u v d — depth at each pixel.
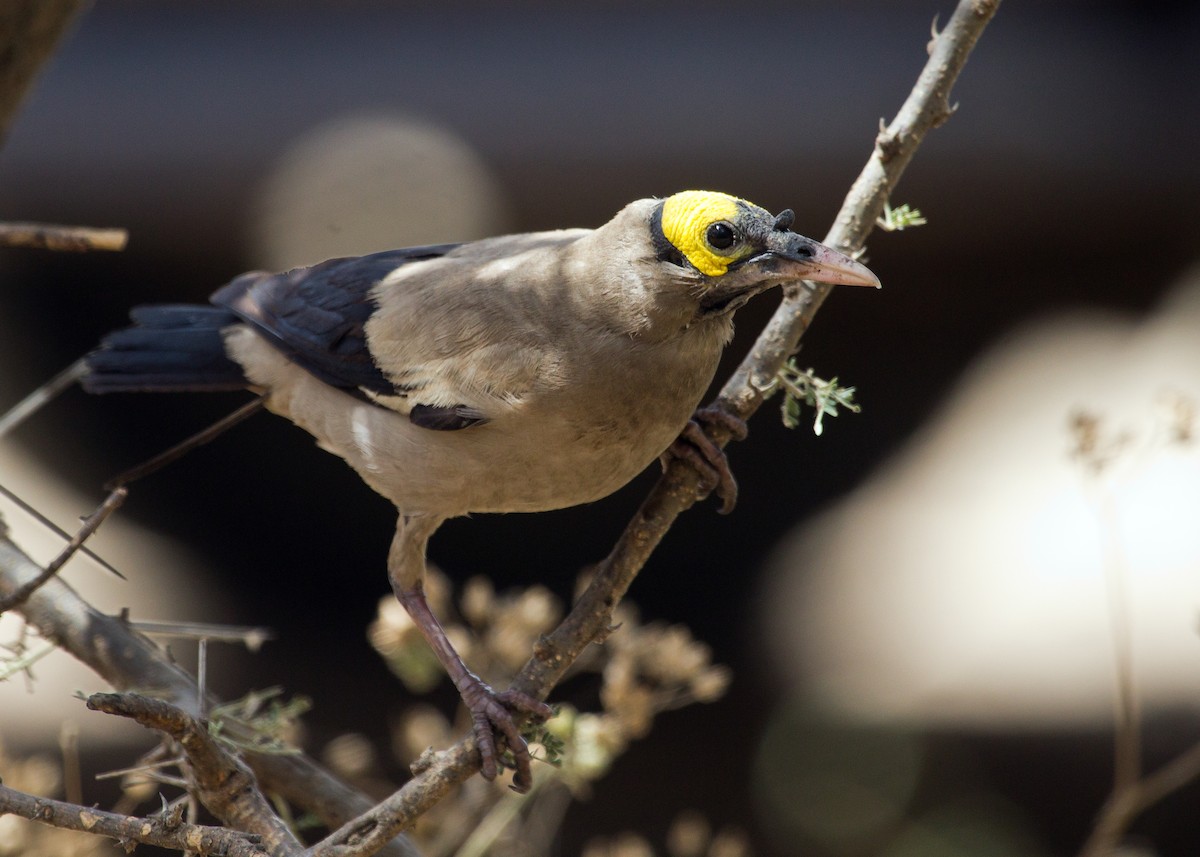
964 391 15.68
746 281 5.95
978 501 14.27
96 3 15.21
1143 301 15.88
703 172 15.01
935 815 12.32
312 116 15.04
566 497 6.79
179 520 14.87
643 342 6.21
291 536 15.12
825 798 12.68
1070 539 13.49
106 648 5.75
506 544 14.84
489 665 7.38
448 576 14.68
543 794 8.41
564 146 14.92
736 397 6.56
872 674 13.13
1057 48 15.93
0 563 5.91
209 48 15.30
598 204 15.12
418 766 5.29
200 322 8.33
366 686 13.43
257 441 15.28
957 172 15.40
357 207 14.74
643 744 13.05
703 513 15.17
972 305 15.92
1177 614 12.40
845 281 5.72
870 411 15.83
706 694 7.18
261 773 6.11
